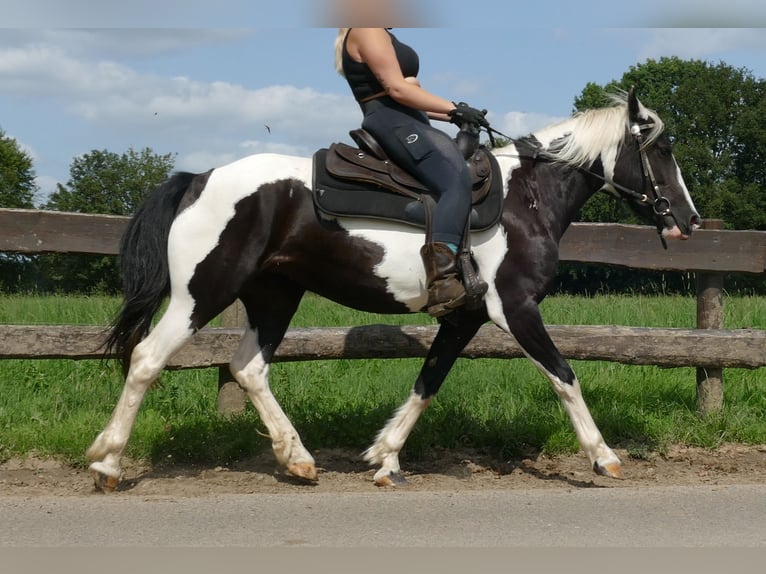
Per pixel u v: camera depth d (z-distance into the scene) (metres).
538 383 6.55
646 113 4.91
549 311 9.21
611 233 5.96
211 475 4.91
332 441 5.49
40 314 8.42
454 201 4.40
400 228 4.52
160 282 4.44
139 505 4.05
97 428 5.28
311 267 4.57
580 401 4.67
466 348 5.68
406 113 4.56
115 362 5.36
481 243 4.59
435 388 4.87
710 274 6.12
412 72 4.71
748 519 3.84
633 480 4.88
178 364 5.52
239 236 4.42
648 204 4.97
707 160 50.81
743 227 50.81
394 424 4.86
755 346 5.85
